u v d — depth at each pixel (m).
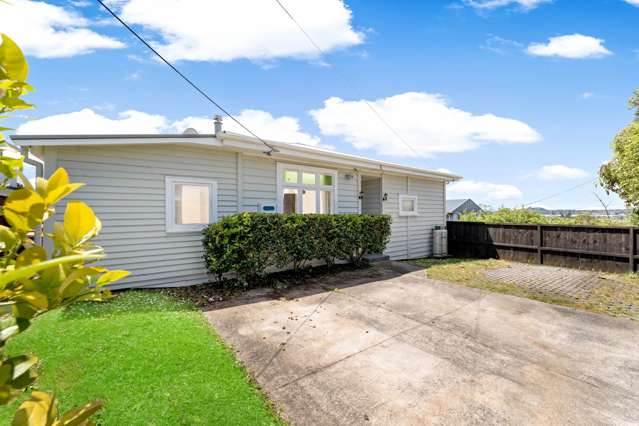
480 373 2.97
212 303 4.89
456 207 27.89
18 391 0.57
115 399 2.27
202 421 2.12
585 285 6.47
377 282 6.47
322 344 3.49
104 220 5.19
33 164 5.10
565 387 2.77
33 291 0.58
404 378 2.86
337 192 8.62
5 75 0.67
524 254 9.59
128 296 4.81
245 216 5.68
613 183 10.44
